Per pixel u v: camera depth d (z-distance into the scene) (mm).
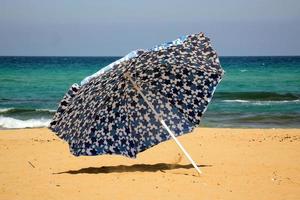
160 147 11781
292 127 20594
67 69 76000
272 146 11867
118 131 8383
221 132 15703
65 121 8312
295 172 8469
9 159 10094
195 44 8398
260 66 85312
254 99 33312
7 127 20438
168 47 8141
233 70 69438
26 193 7199
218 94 35188
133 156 8258
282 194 7008
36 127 20438
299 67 77375
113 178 8055
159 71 8625
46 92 38469
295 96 33719
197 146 11922
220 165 9141
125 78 8445
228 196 6902
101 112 8414
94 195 7020
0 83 46156
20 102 31484
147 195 6977
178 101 8500
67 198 6891
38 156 10461
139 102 8539
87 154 8188
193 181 7766
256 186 7457
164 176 8117
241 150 11188
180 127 8375
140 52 7941
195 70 8539
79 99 8352
